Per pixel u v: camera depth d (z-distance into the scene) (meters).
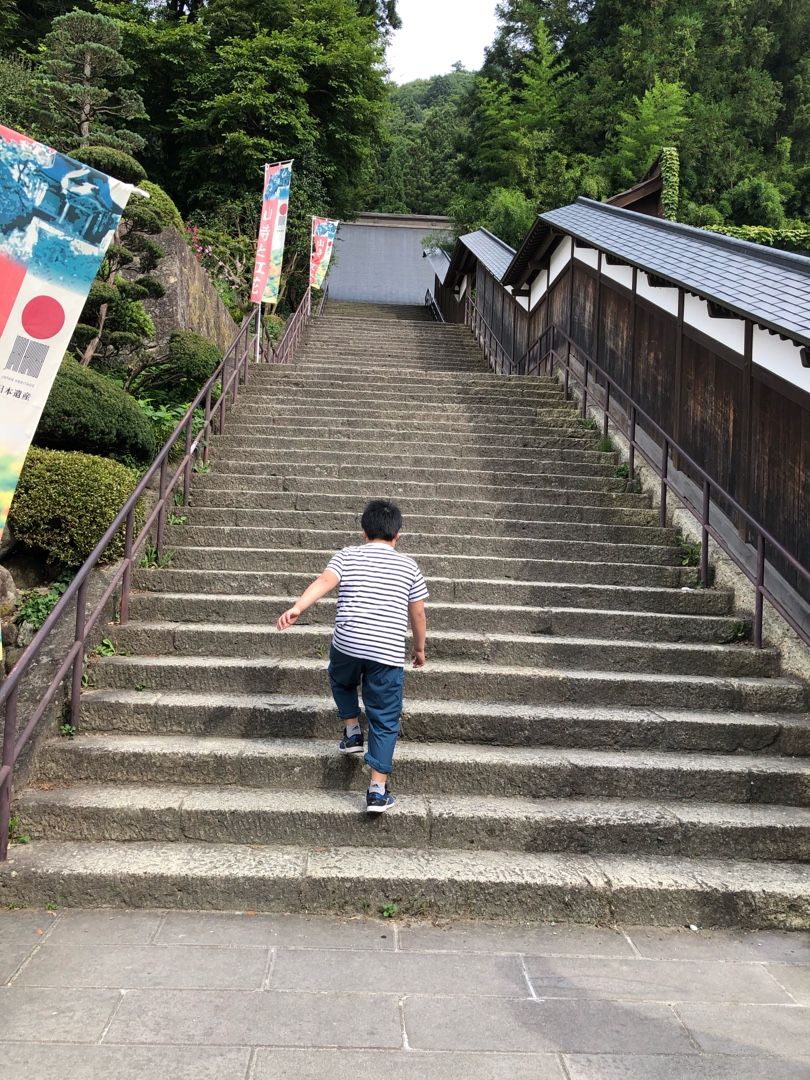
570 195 21.72
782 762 4.19
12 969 2.76
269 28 21.16
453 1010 2.63
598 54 26.19
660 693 4.69
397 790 3.94
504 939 3.14
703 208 20.56
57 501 5.27
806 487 5.46
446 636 5.03
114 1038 2.41
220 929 3.10
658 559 6.46
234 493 6.79
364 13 25.48
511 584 5.72
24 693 4.18
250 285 15.69
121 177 7.81
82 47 10.29
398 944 3.05
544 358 12.45
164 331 9.52
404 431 8.45
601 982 2.85
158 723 4.23
